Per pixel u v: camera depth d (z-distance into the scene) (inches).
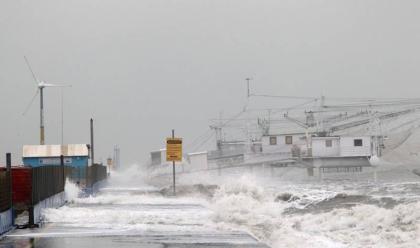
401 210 3019.2
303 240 2628.0
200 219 3275.1
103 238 2450.8
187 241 2372.0
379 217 2989.7
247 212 3833.7
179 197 5423.2
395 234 2598.4
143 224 3016.7
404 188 7485.2
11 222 2751.0
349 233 2743.6
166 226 2930.6
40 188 3161.9
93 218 3248.0
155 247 2210.9
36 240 2375.7
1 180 2518.5
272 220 3346.5
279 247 2488.9
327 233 2792.8
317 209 4010.8
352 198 4820.4
